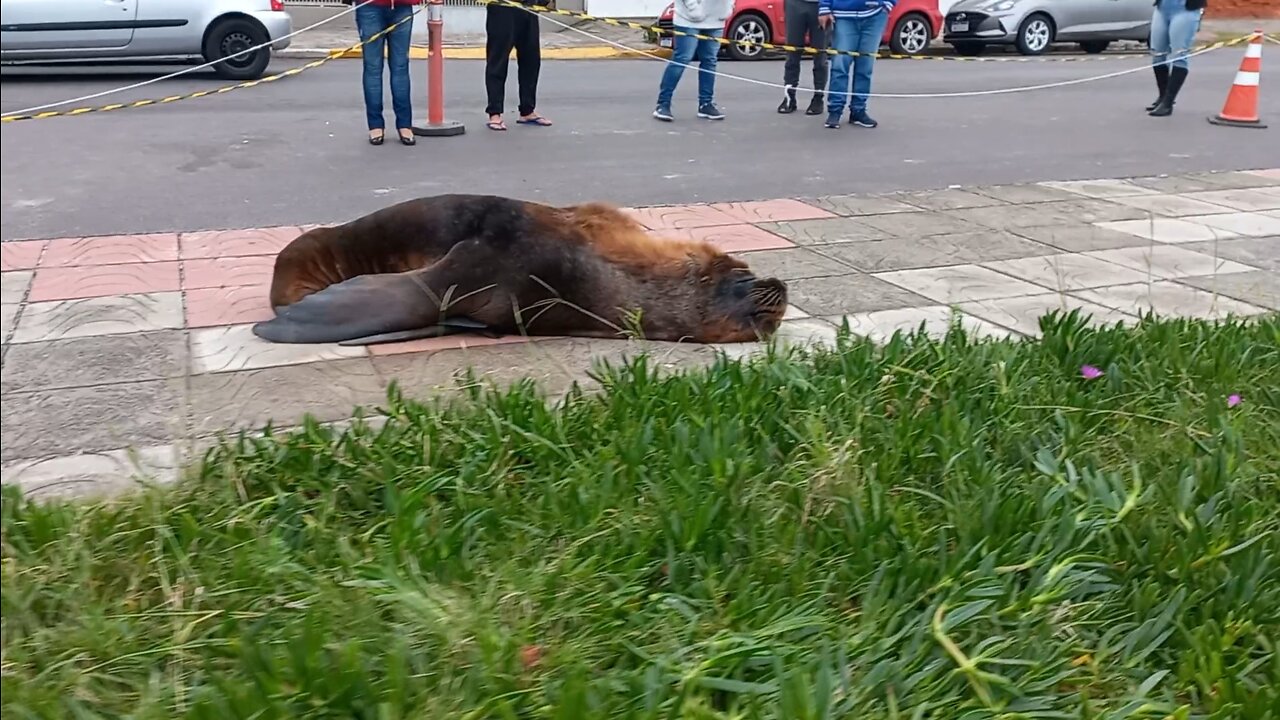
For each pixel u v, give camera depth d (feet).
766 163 31.81
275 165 29.35
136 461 11.51
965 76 54.90
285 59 55.47
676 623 9.26
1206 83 54.24
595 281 16.33
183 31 44.60
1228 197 28.68
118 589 9.68
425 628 8.87
